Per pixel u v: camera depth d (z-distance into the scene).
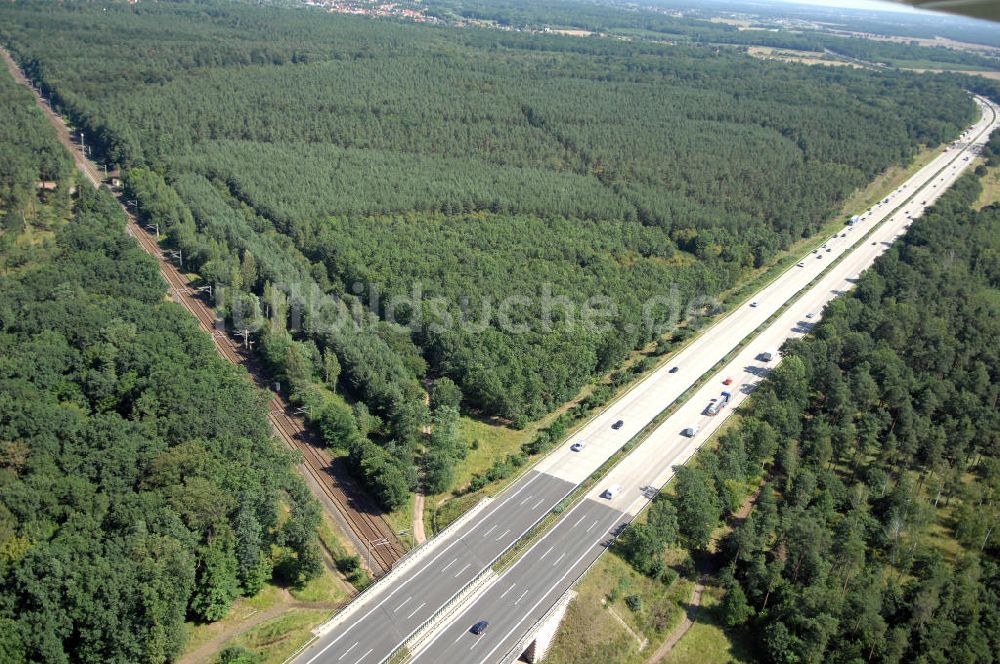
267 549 148.00
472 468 185.38
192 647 130.12
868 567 156.12
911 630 141.62
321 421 191.38
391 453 179.88
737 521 174.25
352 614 140.00
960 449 187.50
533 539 161.25
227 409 177.00
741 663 144.00
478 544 158.75
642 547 155.88
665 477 182.38
